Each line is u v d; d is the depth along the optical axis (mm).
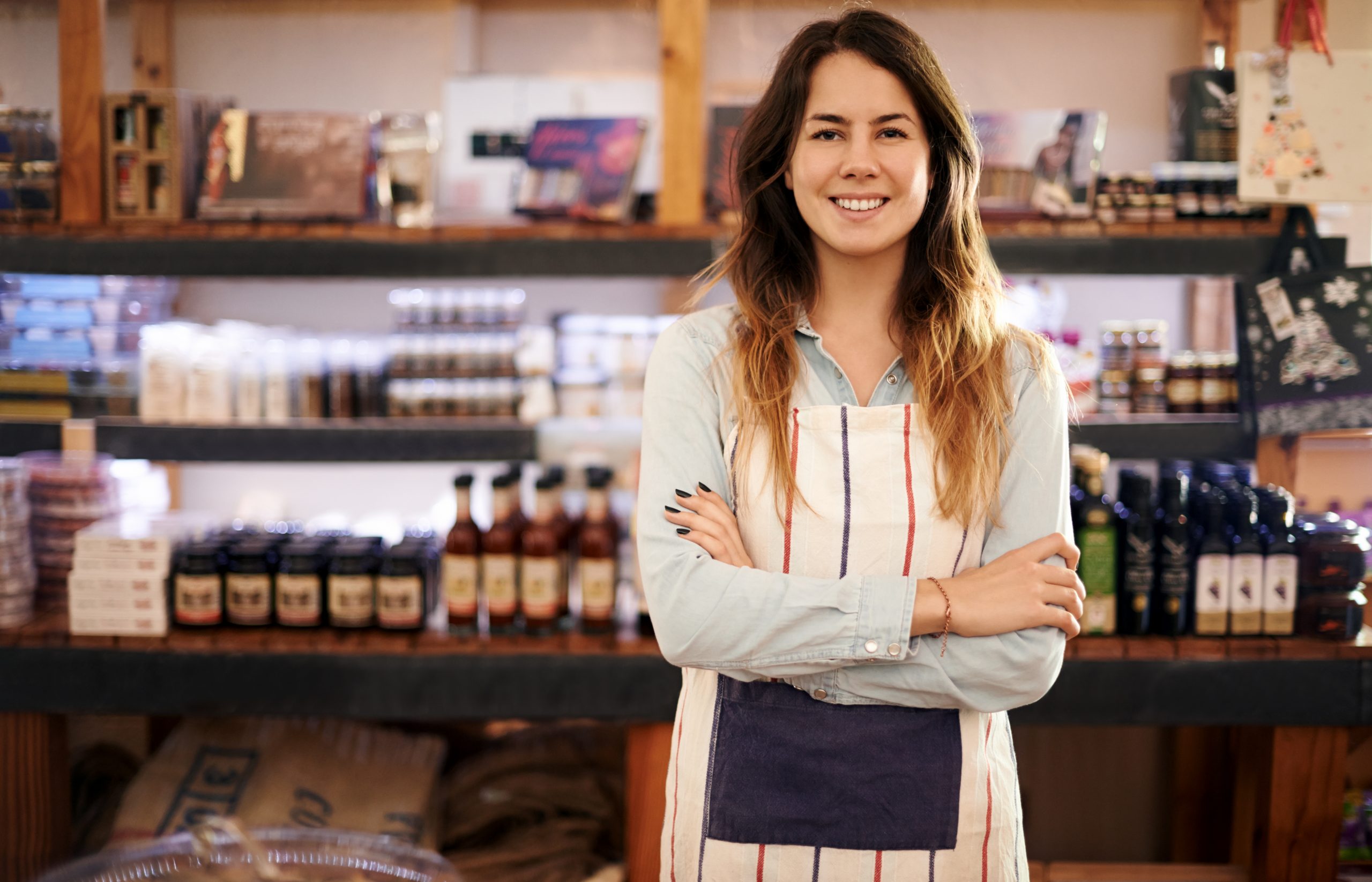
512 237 2520
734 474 1409
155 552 2420
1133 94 2988
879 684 1325
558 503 2531
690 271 2506
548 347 2680
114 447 2609
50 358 2674
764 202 1474
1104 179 2523
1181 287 3051
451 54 3018
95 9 2520
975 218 1458
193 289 3059
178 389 2646
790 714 1375
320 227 2531
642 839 2455
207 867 1287
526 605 2434
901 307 1454
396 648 2414
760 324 1435
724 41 2990
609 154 2547
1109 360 2645
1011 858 1396
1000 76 2998
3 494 2447
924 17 2990
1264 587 2391
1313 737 2387
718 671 1425
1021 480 1386
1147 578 2375
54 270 2553
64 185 2539
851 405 1425
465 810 2699
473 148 2678
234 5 3014
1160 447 2547
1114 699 2355
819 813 1365
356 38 3025
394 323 3012
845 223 1357
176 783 2518
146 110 2537
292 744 2643
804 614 1287
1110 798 2971
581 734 2914
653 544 1371
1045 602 1310
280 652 2420
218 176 2570
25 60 2971
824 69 1378
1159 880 2498
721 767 1396
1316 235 2486
